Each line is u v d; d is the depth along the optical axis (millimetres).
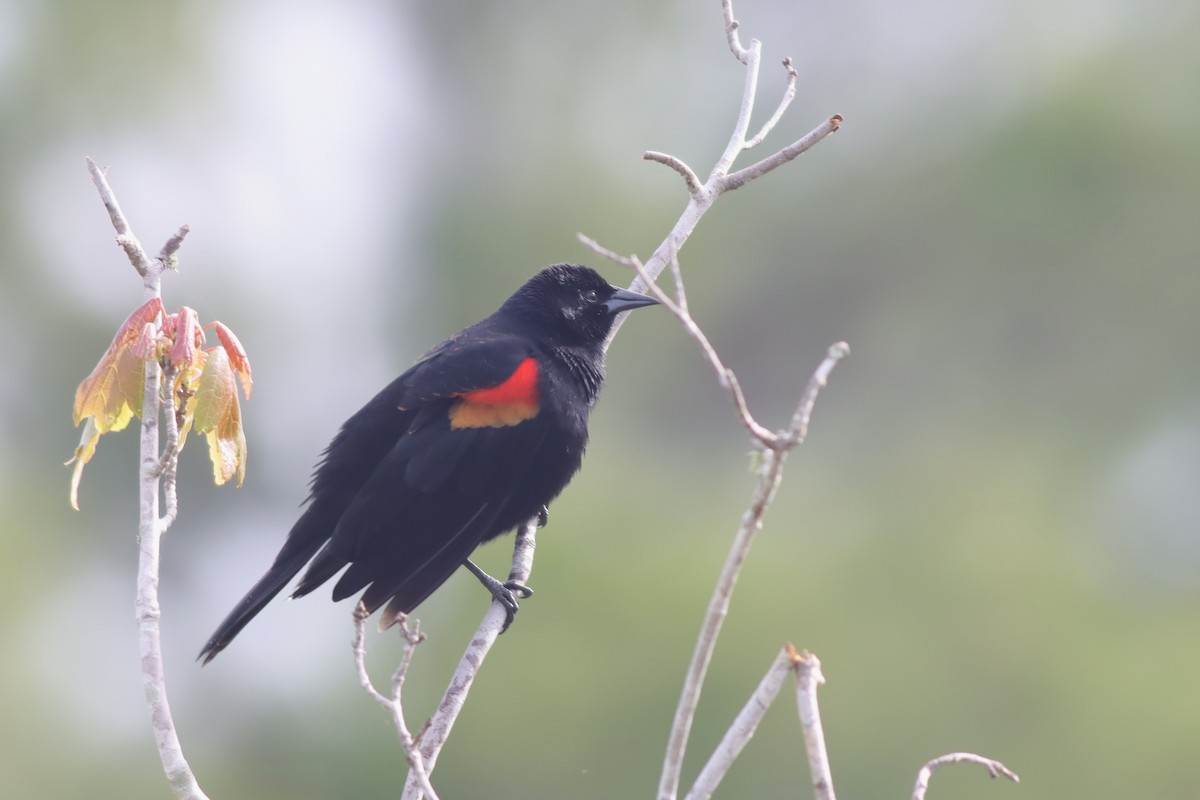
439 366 6895
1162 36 20359
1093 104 20016
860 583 14961
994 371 20641
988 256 20688
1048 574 15383
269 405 18812
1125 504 18625
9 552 15938
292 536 6715
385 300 20797
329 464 6781
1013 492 17422
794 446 3715
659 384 20391
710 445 20031
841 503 17328
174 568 17297
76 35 17875
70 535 16703
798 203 21281
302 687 15719
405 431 6727
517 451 6777
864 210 21219
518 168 21562
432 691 13742
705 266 20641
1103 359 20172
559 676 13258
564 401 6984
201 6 18797
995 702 14398
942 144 21438
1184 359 19797
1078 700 14273
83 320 17516
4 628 15531
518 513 6879
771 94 21656
